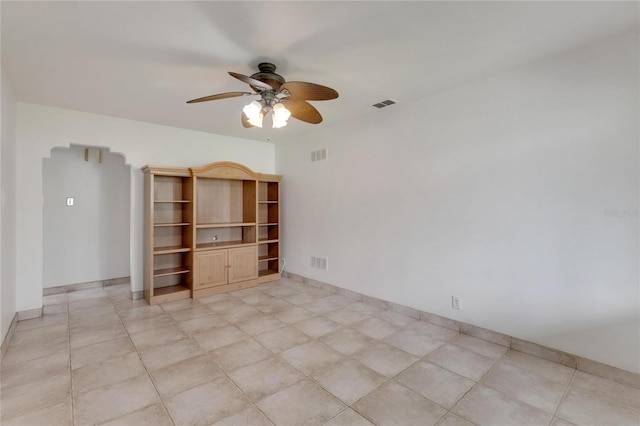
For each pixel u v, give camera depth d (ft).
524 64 8.86
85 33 7.13
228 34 7.20
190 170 14.35
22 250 11.54
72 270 15.56
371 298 13.42
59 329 10.73
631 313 7.44
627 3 6.17
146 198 13.91
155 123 14.55
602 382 7.61
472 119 10.08
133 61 8.49
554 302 8.57
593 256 7.93
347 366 8.39
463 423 6.25
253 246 16.33
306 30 7.04
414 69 9.10
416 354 9.05
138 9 6.25
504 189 9.43
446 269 10.89
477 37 7.41
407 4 6.14
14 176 10.93
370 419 6.36
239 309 12.82
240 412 6.55
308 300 13.98
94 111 12.78
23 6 6.13
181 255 15.69
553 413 6.51
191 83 10.00
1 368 8.19
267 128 15.44
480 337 10.05
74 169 15.53
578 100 8.07
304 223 16.87
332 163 15.17
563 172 8.34
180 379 7.74
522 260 9.12
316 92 7.98
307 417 6.41
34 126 11.87
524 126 8.98
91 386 7.41
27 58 8.29
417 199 11.69
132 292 14.17
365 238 13.66
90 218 15.99
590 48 7.86
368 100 11.62
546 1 6.09
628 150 7.41
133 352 9.11
